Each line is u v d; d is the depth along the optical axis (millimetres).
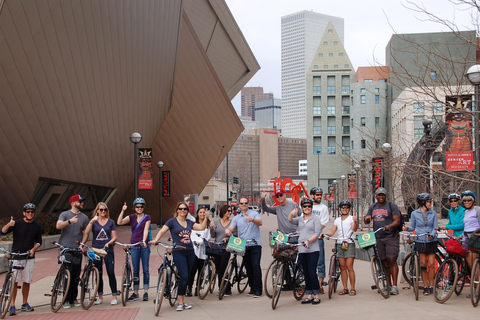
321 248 11367
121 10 21375
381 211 10102
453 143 12422
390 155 24953
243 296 10539
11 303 9008
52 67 18859
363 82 73250
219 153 41406
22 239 9227
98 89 23203
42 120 20422
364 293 10359
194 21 37875
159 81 30547
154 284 12305
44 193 25812
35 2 15773
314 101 88250
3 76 16812
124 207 10211
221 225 10945
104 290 11398
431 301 9281
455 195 10195
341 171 85438
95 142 26141
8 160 20344
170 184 40656
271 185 137125
